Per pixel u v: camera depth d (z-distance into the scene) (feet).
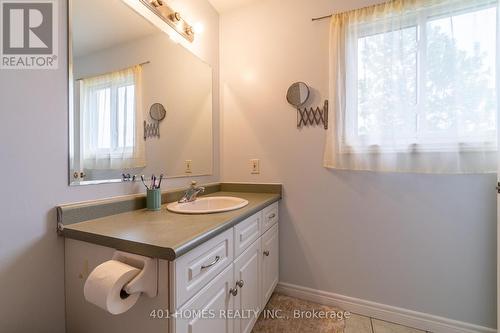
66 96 3.30
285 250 6.14
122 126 4.11
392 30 4.83
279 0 6.17
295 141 6.00
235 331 3.88
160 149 4.92
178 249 2.49
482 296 4.57
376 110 5.00
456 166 4.45
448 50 4.44
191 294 2.80
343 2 5.48
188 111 5.70
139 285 2.44
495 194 4.45
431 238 4.89
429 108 4.59
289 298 6.02
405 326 5.08
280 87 6.15
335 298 5.68
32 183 2.96
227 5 6.54
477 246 4.58
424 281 4.97
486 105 4.27
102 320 3.03
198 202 5.25
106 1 3.86
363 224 5.41
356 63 5.16
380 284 5.32
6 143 2.73
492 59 4.23
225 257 3.57
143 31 4.52
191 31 5.66
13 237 2.81
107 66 3.86
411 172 4.76
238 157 6.65
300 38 5.93
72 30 3.36
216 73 6.73
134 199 4.22
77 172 3.42
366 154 5.10
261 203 4.87
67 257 3.26
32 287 2.98
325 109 5.67
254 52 6.45
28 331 2.96
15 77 2.82
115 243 2.77
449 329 4.79
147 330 2.69
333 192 5.65
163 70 4.98
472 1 4.32
